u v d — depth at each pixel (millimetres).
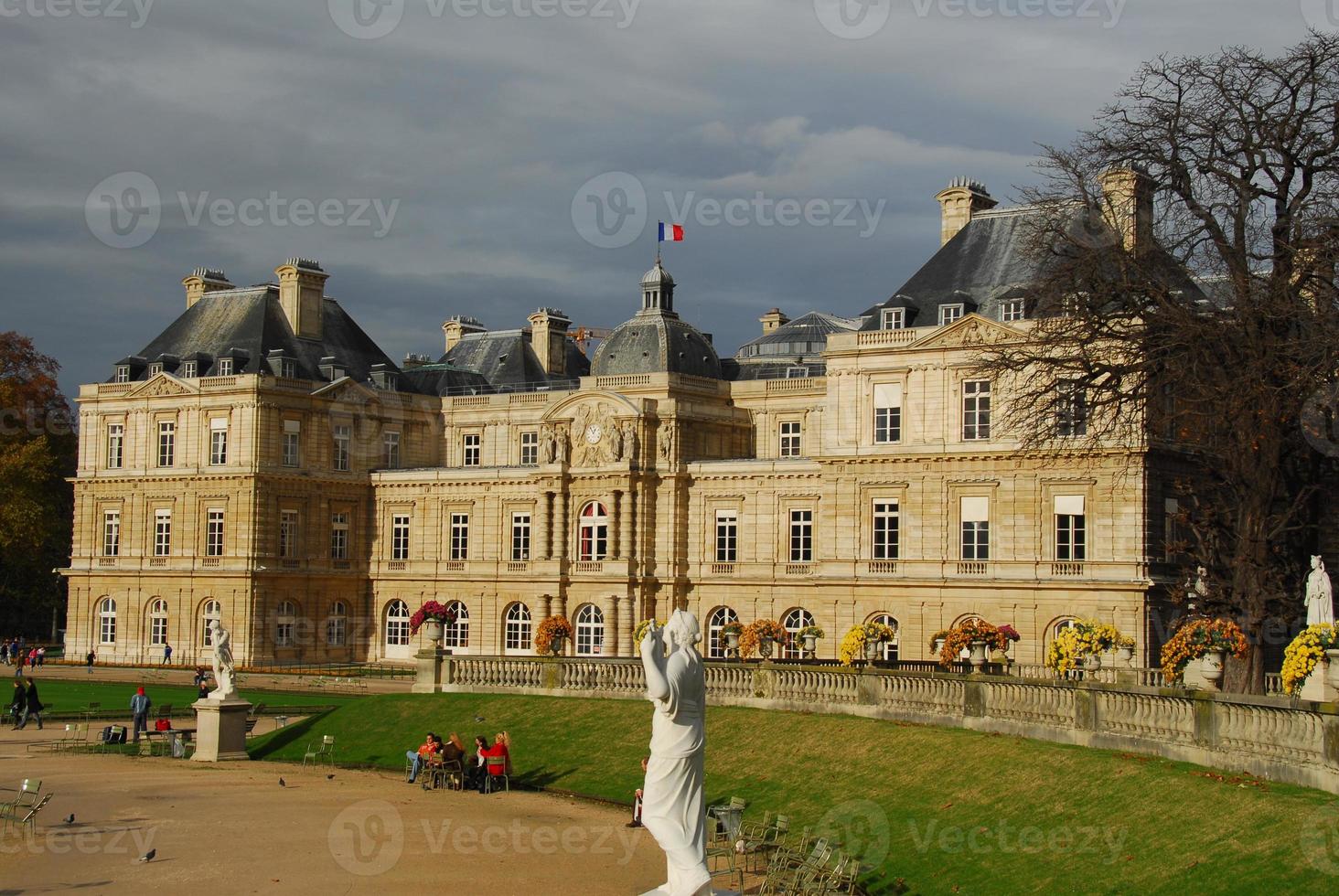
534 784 59219
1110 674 64188
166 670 112062
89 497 125375
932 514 91312
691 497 108875
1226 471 63219
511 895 42625
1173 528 87438
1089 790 43156
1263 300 56812
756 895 42969
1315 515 71562
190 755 69875
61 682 102750
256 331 122062
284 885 43438
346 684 99812
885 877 43719
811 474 103688
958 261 95438
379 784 60188
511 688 69812
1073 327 62062
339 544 122250
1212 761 42469
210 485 118375
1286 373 56281
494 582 115500
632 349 119875
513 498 116188
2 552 129125
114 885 43312
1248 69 59875
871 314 108812
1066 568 86875
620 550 108938
